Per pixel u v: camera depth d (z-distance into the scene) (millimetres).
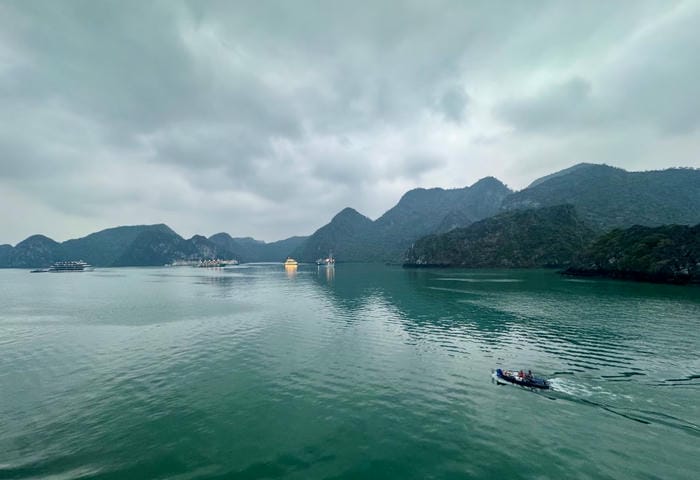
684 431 23297
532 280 135625
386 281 149250
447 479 18734
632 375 33375
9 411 27531
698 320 58219
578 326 54781
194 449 21984
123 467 20297
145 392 30828
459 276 165875
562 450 21234
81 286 151750
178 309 78375
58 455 21641
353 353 41531
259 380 33219
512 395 29203
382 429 23984
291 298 96812
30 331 56719
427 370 35406
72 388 31969
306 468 19906
